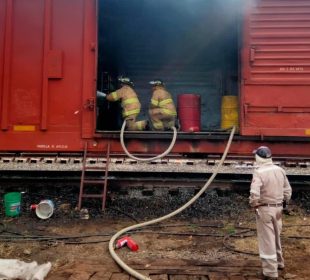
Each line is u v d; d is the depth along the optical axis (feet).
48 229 19.24
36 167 21.39
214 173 19.36
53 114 21.24
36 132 21.20
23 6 21.36
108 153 20.93
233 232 18.98
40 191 24.62
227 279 13.42
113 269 14.32
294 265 15.01
